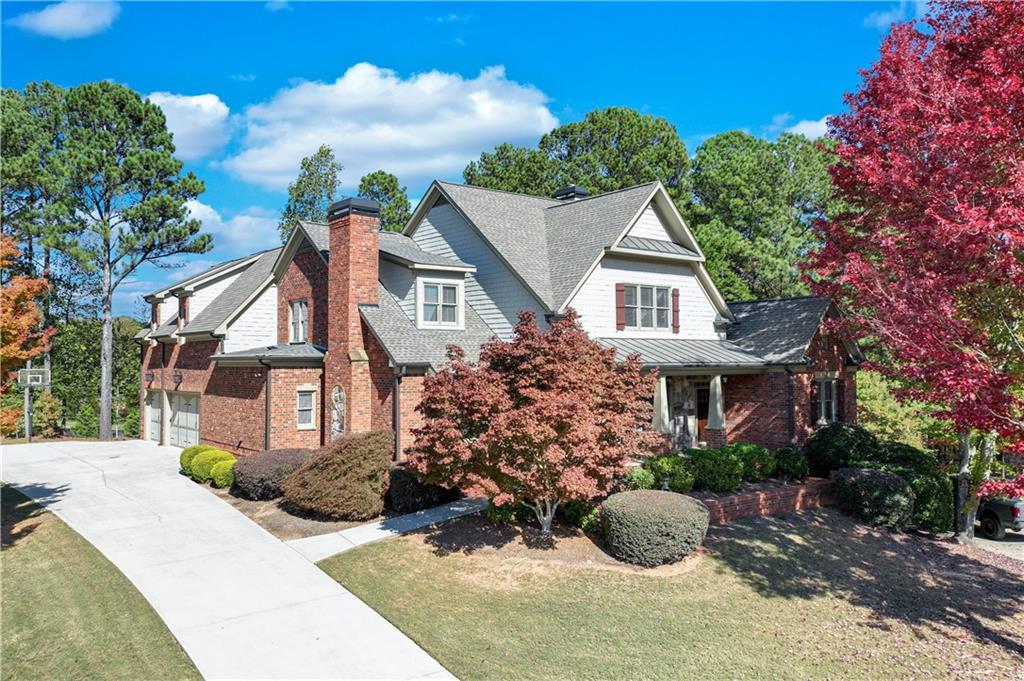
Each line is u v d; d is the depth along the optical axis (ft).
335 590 38.42
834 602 38.14
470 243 74.33
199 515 53.98
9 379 49.49
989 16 40.96
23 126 107.76
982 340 31.73
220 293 91.15
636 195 73.72
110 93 108.58
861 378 85.30
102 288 115.96
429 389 44.93
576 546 45.14
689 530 41.83
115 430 123.13
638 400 48.03
